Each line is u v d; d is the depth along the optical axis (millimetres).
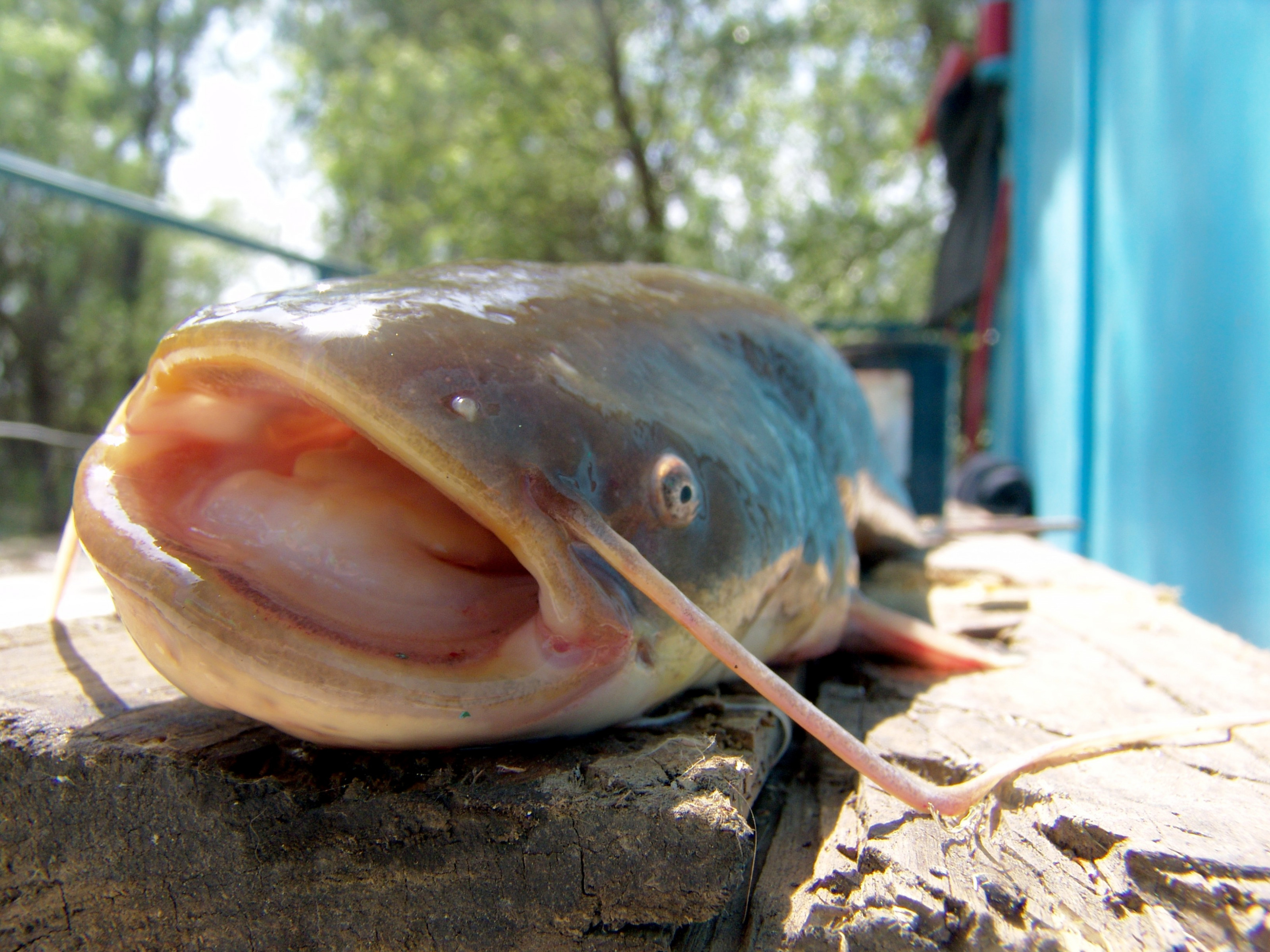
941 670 404
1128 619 493
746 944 217
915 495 1005
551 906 214
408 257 3148
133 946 235
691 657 260
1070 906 210
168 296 4043
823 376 434
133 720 256
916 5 2969
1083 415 1019
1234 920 202
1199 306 732
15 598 495
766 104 3014
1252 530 635
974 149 1550
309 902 222
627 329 284
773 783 299
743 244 3176
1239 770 266
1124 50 920
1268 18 623
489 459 205
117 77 3877
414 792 219
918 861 221
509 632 218
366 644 203
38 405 3594
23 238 3451
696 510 249
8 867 241
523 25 2945
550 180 2916
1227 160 681
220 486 224
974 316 1635
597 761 233
